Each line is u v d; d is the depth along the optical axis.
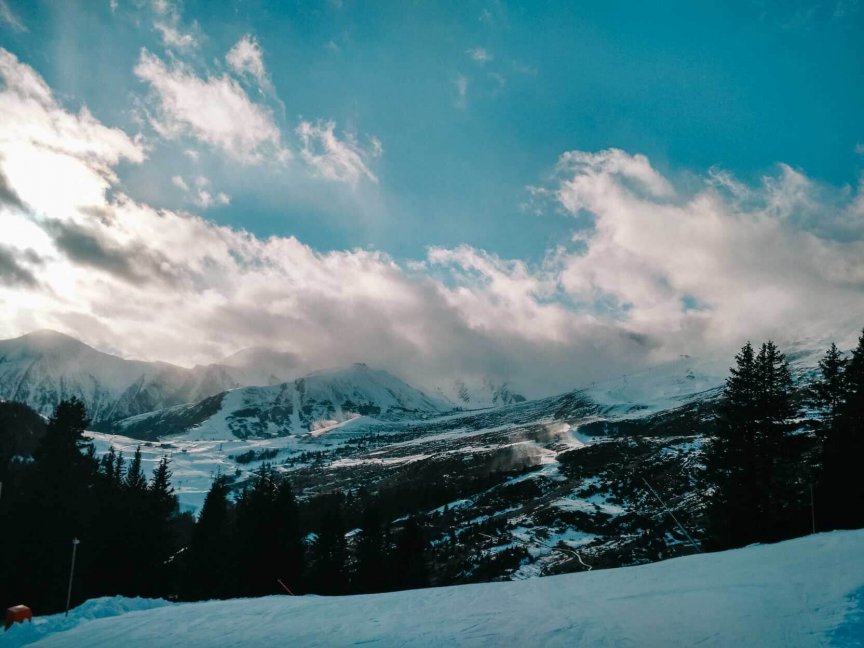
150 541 61.84
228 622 22.86
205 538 67.19
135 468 81.25
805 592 14.26
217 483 71.44
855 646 10.55
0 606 50.06
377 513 67.06
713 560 22.55
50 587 52.38
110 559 57.72
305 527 106.88
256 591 58.38
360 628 18.70
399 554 66.12
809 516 37.66
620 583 20.75
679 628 13.37
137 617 27.09
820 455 39.72
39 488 57.25
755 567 19.00
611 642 13.27
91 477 74.12
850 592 13.41
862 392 39.34
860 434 37.69
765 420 40.44
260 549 59.41
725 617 13.54
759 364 41.28
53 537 54.38
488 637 15.25
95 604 32.31
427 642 15.55
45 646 22.02
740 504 39.44
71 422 63.38
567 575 25.53
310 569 65.00
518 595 21.48
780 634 11.75
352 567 68.06
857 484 36.25
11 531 53.31
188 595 65.12
